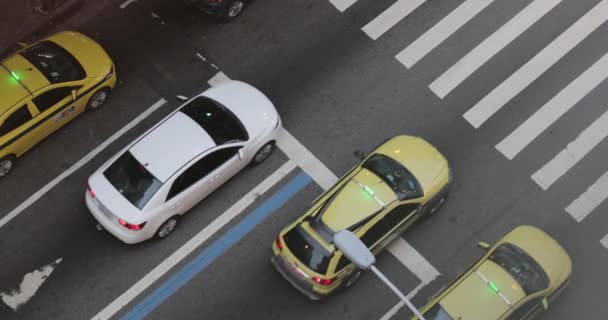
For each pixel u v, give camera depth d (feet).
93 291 65.46
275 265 65.31
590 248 69.26
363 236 63.67
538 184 71.77
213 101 69.82
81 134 72.59
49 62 70.44
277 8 80.07
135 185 65.05
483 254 66.28
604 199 71.20
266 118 69.92
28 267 66.18
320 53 77.61
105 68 72.33
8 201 69.10
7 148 67.77
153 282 66.08
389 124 74.08
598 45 78.28
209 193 68.85
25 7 79.36
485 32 78.89
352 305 65.77
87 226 68.28
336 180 71.26
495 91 75.82
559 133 74.02
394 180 66.33
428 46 78.07
